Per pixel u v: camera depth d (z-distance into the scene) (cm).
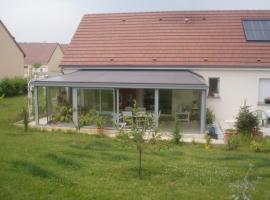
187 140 1847
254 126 1872
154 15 3000
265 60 2395
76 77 2252
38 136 1702
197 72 2450
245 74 2392
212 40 2611
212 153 1484
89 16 3109
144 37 2759
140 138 1021
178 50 2575
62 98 2492
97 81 2058
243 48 2503
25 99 3459
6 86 3753
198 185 948
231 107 2436
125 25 2930
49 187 845
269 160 1317
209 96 2438
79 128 1962
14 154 1161
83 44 2780
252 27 2700
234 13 2892
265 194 889
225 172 1080
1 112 2633
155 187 915
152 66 2498
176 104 2483
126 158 1241
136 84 2002
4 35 4203
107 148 1456
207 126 2164
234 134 1811
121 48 2689
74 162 1102
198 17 2891
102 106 2261
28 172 949
